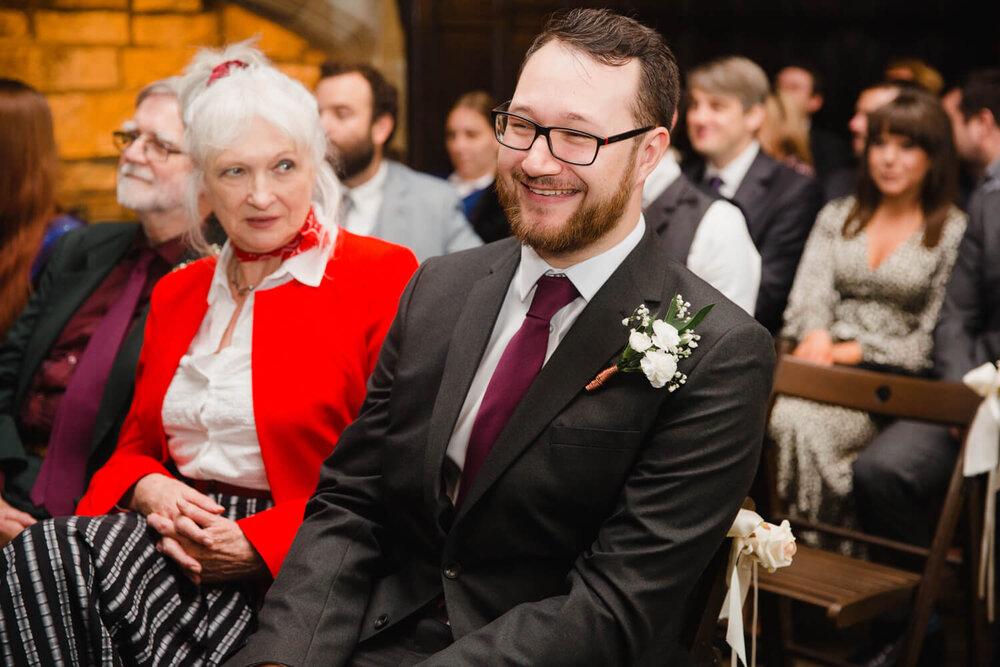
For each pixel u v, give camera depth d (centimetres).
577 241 154
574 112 149
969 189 448
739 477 150
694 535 147
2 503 238
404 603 163
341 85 351
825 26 627
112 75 495
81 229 271
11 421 256
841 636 310
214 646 174
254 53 203
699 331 153
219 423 195
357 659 160
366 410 177
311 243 203
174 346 204
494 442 158
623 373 152
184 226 249
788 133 509
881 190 335
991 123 437
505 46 575
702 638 175
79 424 239
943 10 638
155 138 244
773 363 155
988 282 309
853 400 240
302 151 193
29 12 475
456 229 369
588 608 144
